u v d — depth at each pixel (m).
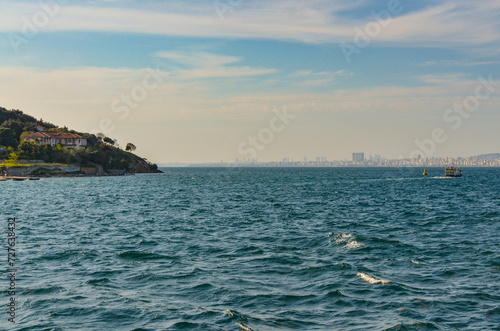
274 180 171.62
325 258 26.30
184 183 145.88
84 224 42.75
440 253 27.73
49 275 22.45
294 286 20.48
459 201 70.25
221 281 21.30
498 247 29.55
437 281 21.23
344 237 33.25
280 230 38.25
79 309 17.33
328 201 71.50
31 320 16.19
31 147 189.75
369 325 15.70
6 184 128.75
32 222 44.19
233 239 33.50
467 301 18.19
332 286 20.38
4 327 15.52
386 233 36.12
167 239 33.62
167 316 16.59
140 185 130.00
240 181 163.00
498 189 103.25
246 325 15.64
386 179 174.75
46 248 29.73
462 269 23.56
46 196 83.19
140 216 49.91
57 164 190.38
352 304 17.94
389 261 25.52
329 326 15.63
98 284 20.81
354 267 23.86
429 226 40.56
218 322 15.99
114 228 39.88
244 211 55.47
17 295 19.03
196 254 27.78
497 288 19.97
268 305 17.83
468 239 33.00
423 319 16.22
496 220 44.59
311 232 36.91
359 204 65.69
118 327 15.59
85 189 107.38
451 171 185.12
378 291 19.61
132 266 24.44
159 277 22.06
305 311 17.17
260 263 25.08
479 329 15.26
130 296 18.98
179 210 57.09
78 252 28.27
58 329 15.35
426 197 79.56
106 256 27.11
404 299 18.47
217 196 84.62
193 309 17.36
